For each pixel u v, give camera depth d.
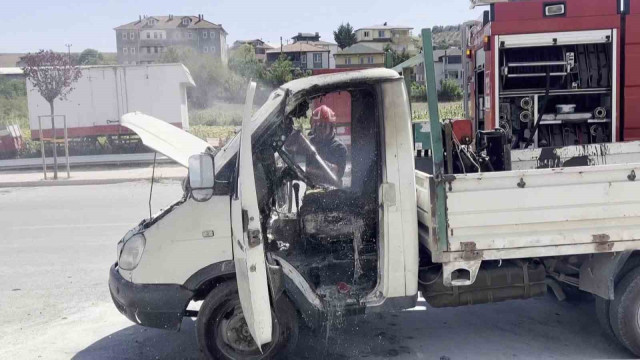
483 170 4.97
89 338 5.31
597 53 6.92
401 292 4.36
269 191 4.52
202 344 4.32
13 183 16.50
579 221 4.22
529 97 6.98
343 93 4.95
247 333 4.33
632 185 4.21
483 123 7.80
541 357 4.59
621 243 4.25
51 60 19.27
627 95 6.82
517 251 4.24
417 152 5.63
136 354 4.92
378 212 4.35
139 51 105.88
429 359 4.62
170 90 22.19
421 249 4.56
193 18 106.50
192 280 4.27
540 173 4.16
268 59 89.38
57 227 10.47
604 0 6.71
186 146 4.71
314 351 4.77
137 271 4.29
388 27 86.88
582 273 4.58
